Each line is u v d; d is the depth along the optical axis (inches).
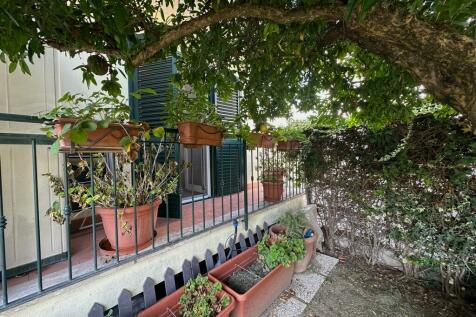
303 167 147.6
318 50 60.7
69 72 80.7
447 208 94.3
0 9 25.7
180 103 89.1
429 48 33.3
